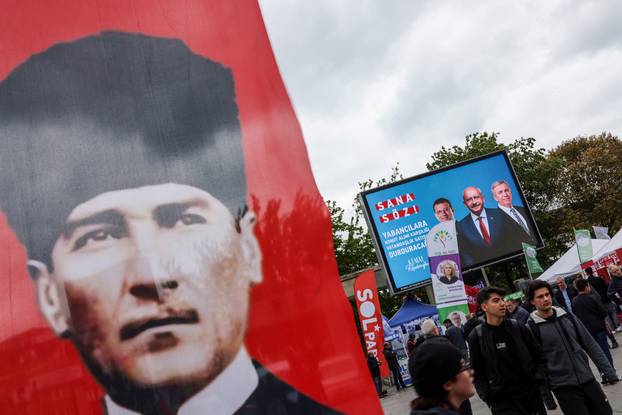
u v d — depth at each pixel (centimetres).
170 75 352
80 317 304
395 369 2461
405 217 2973
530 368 546
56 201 315
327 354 338
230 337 324
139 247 322
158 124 344
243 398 318
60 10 339
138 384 303
